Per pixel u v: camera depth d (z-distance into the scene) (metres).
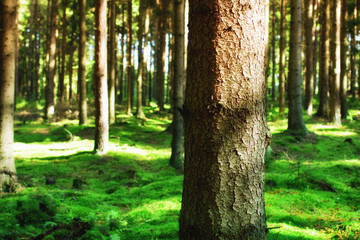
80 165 9.54
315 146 11.27
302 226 4.41
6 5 6.33
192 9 2.14
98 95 10.59
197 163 2.10
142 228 4.29
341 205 5.31
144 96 28.97
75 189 7.04
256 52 2.08
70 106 22.77
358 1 22.41
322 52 17.86
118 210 5.51
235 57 2.02
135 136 14.98
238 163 2.04
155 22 29.42
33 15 35.00
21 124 19.44
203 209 2.07
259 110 2.12
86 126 16.44
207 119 2.06
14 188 6.27
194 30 2.12
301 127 13.09
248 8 2.02
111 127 16.59
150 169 9.37
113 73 17.88
